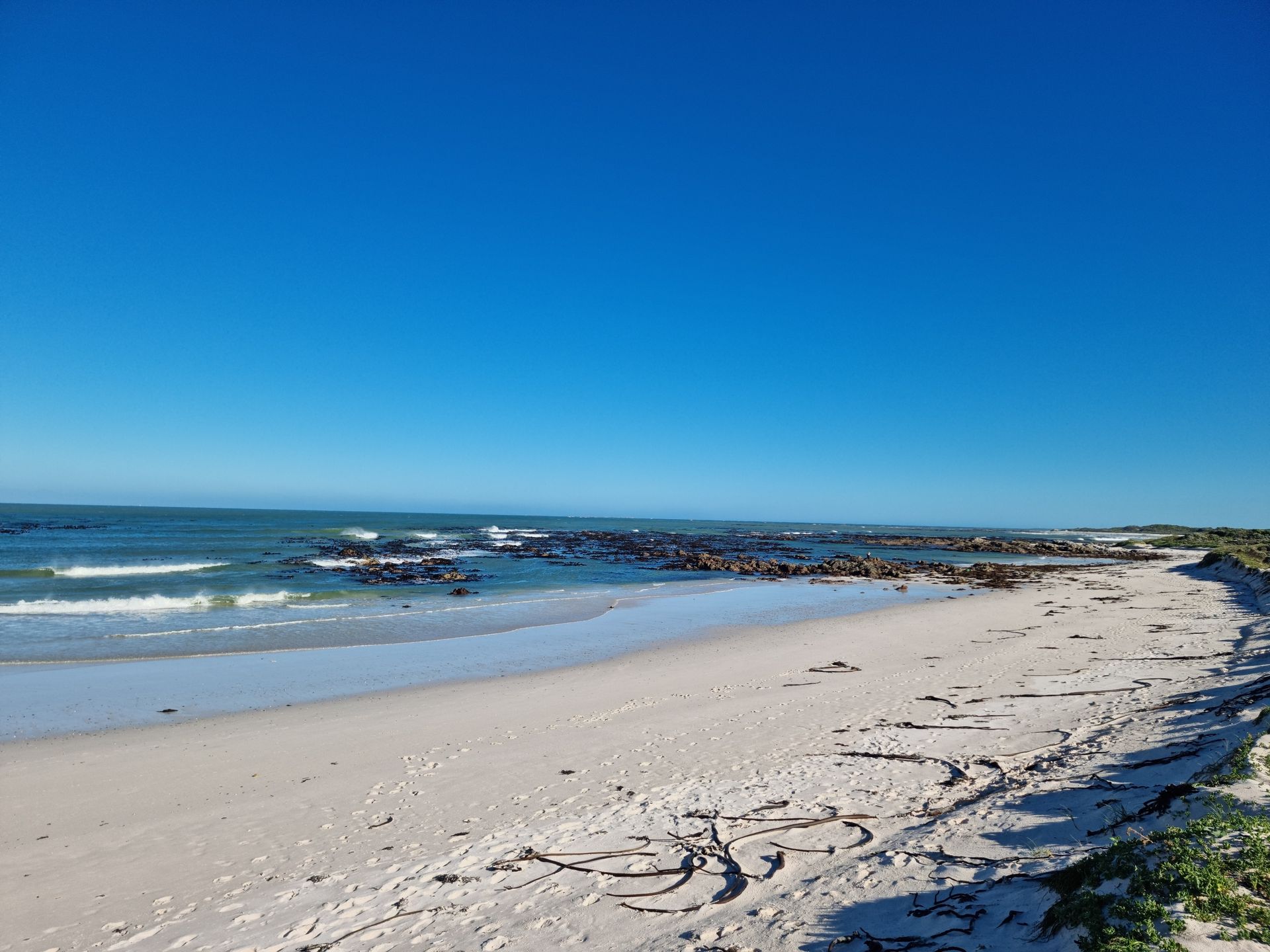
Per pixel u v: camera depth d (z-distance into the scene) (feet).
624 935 16.24
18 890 20.58
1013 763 26.32
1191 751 22.08
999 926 13.53
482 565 142.51
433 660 53.26
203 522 277.03
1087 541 373.40
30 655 51.44
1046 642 58.29
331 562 127.85
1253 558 121.49
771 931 15.37
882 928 14.58
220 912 19.07
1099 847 16.10
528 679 47.34
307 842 23.52
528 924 17.34
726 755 30.91
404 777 29.37
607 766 30.12
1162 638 55.88
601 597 95.45
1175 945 10.75
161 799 27.30
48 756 31.63
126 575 103.19
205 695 42.19
